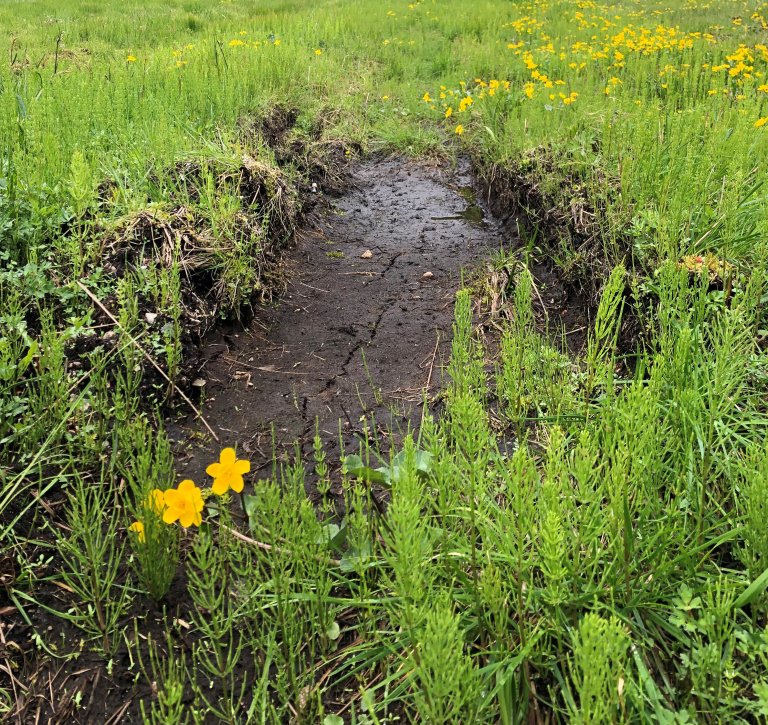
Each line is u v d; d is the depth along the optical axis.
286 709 2.01
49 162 3.82
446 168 7.25
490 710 1.86
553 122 6.04
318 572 2.13
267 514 2.15
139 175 4.40
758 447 2.26
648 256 3.72
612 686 1.54
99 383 2.88
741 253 3.54
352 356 3.90
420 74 10.51
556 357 3.32
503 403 3.28
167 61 7.59
